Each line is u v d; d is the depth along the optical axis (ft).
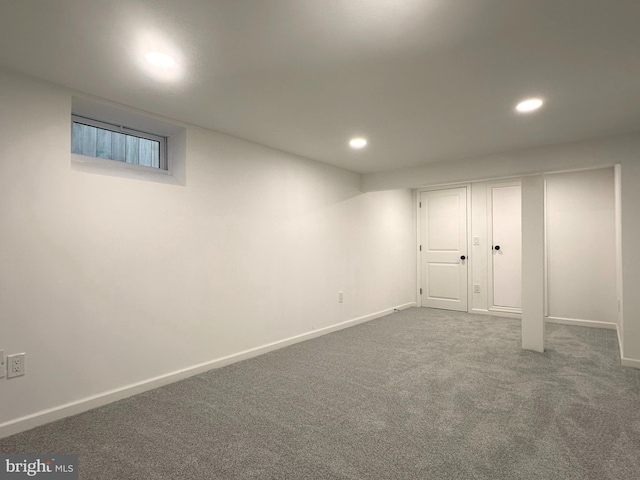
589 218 16.34
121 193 8.70
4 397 6.93
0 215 6.92
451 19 5.34
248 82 7.44
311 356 11.82
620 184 11.01
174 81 7.41
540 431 7.09
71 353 7.82
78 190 7.98
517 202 18.25
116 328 8.55
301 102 8.50
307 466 5.98
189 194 10.08
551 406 8.19
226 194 11.05
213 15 5.23
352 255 16.46
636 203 10.79
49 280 7.52
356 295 16.69
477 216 19.30
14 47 6.15
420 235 21.17
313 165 14.30
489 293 18.85
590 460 6.14
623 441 6.73
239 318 11.40
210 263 10.59
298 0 4.89
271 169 12.53
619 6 5.03
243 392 8.96
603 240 16.06
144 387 8.98
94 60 6.59
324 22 5.41
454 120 9.70
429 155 13.48
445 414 7.81
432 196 20.74
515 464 6.04
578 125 10.10
